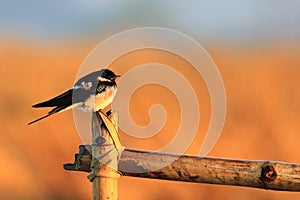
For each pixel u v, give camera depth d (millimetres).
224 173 6992
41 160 16219
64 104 8320
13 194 15328
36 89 20969
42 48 24688
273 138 17469
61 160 16422
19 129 17406
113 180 7098
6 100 19531
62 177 15805
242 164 6961
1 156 16312
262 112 18766
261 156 16984
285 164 6898
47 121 17469
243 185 7020
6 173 15953
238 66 22203
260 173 6918
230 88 20297
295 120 18344
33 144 16797
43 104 8320
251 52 23938
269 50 24062
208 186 15094
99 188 7082
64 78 22062
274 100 19453
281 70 21906
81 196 15453
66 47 25188
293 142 17250
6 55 22984
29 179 15867
